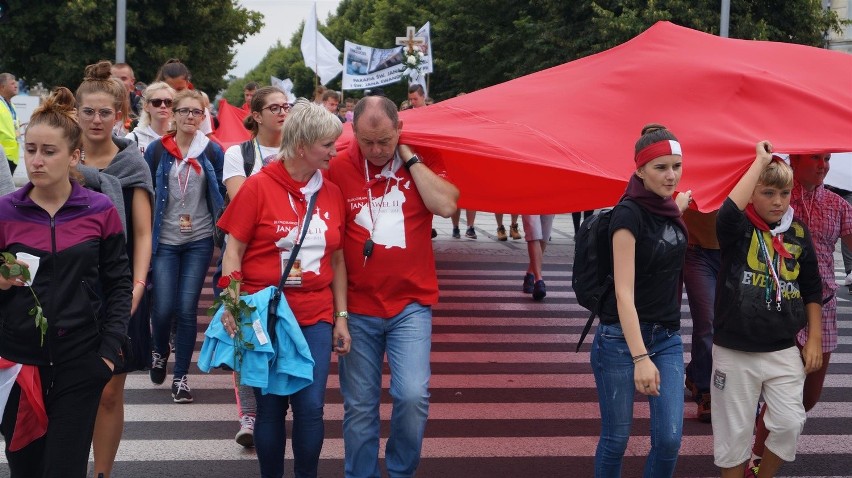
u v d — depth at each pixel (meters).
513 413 6.69
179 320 6.60
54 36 28.70
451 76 36.91
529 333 9.30
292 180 4.43
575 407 6.88
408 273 4.55
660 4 25.12
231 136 9.61
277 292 4.33
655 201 4.21
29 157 3.75
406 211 4.55
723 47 6.19
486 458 5.74
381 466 5.58
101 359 3.90
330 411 6.66
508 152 5.06
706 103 5.58
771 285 4.62
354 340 4.59
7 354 3.77
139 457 5.59
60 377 3.83
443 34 35.50
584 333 4.43
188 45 30.91
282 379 4.33
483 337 9.09
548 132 5.45
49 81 28.75
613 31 25.45
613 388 4.31
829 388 7.61
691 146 5.30
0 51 28.64
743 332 4.63
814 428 6.50
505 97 5.96
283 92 5.77
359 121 4.39
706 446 6.06
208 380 7.34
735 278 4.66
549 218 11.02
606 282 4.30
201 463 5.52
